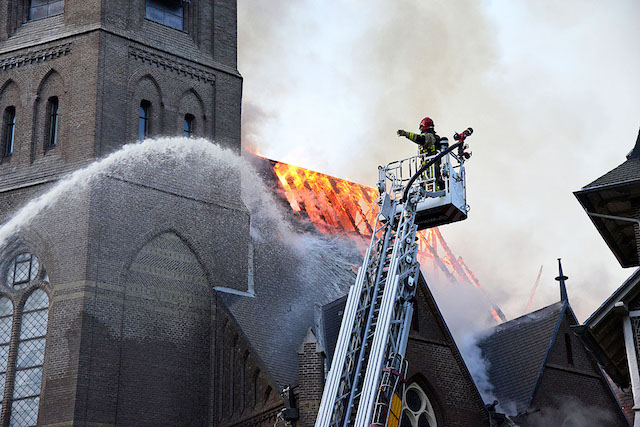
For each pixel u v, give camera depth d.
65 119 42.19
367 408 30.67
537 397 39.25
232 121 45.94
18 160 42.62
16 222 41.03
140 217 41.19
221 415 39.91
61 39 43.22
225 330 41.03
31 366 39.38
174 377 40.03
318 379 34.81
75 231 39.84
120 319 39.34
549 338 41.00
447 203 34.62
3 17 44.94
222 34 47.09
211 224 43.34
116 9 43.62
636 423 27.89
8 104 43.81
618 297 28.72
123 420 38.19
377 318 33.28
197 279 42.16
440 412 36.56
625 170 31.59
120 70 42.84
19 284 40.50
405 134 35.91
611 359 31.09
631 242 35.03
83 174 40.53
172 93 44.34
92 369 38.03
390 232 34.72
